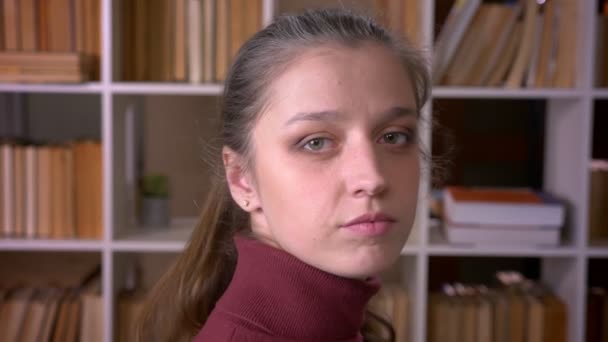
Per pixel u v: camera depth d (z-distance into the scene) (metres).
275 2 1.87
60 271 2.07
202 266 0.88
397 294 2.01
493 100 2.14
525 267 2.20
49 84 1.81
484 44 1.88
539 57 1.89
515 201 1.90
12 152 1.90
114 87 1.83
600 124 2.18
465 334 1.95
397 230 0.58
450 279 2.17
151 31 1.91
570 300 1.94
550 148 2.13
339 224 0.57
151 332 0.94
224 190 0.85
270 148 0.61
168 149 2.12
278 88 0.60
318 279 0.64
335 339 0.65
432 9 1.79
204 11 1.89
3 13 1.86
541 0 1.94
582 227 1.87
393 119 0.58
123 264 2.05
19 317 1.92
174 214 2.14
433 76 1.86
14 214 1.91
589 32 1.83
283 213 0.60
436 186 1.20
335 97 0.57
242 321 0.63
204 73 1.90
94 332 1.93
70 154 1.89
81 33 1.89
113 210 1.89
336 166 0.57
